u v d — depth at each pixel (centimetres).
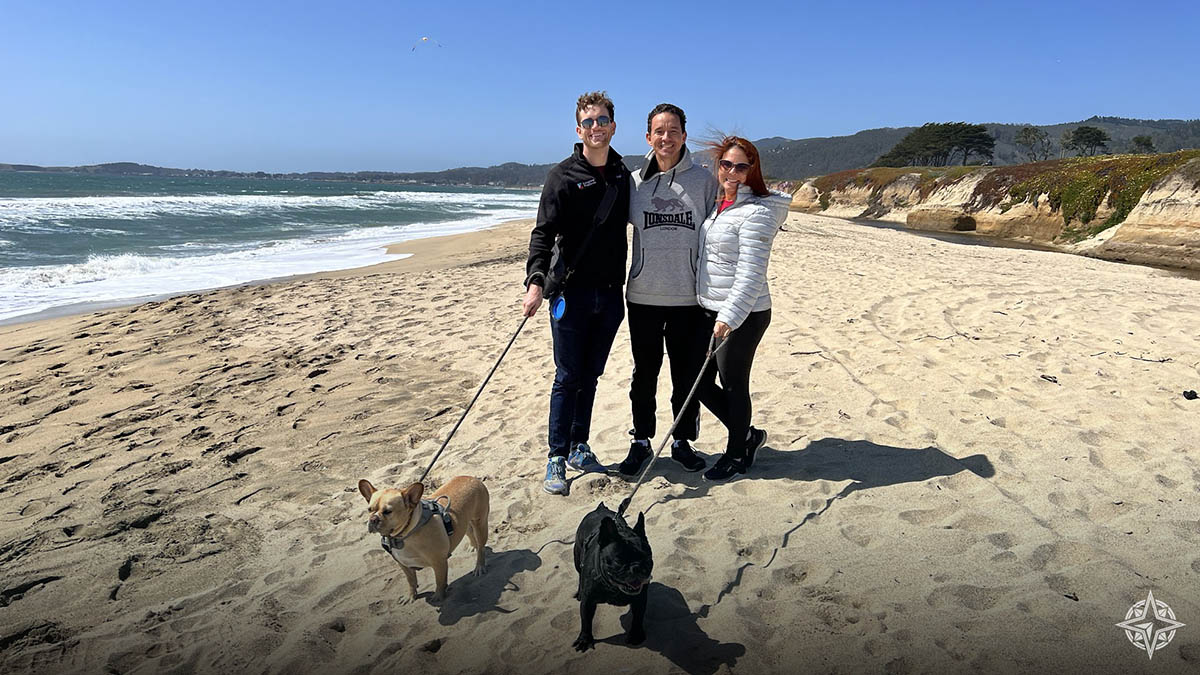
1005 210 3434
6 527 404
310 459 498
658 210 409
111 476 472
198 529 403
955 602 302
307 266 1583
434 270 1443
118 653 299
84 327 934
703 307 411
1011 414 511
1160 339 718
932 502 386
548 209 415
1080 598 299
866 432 491
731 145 390
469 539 373
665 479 432
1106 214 2891
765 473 434
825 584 320
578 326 424
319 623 317
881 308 890
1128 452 438
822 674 265
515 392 624
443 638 303
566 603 321
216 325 934
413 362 739
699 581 328
